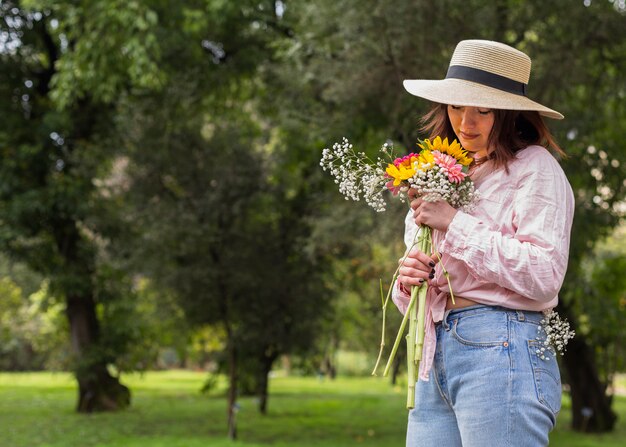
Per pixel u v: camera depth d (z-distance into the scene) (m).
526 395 1.96
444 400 2.12
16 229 12.47
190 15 10.67
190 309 10.19
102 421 12.27
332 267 11.44
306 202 10.90
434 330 2.11
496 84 2.13
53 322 17.70
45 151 12.77
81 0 11.05
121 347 13.80
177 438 10.30
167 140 10.32
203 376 24.62
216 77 12.01
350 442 10.07
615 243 15.99
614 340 11.75
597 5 8.20
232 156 10.27
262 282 10.22
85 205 12.34
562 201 2.02
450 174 2.04
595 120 8.74
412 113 7.91
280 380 23.84
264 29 11.69
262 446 9.50
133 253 10.66
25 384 20.59
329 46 8.46
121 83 11.45
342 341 22.20
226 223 10.20
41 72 13.55
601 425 11.58
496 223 2.04
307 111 9.38
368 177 2.20
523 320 2.01
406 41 7.66
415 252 2.13
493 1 8.10
